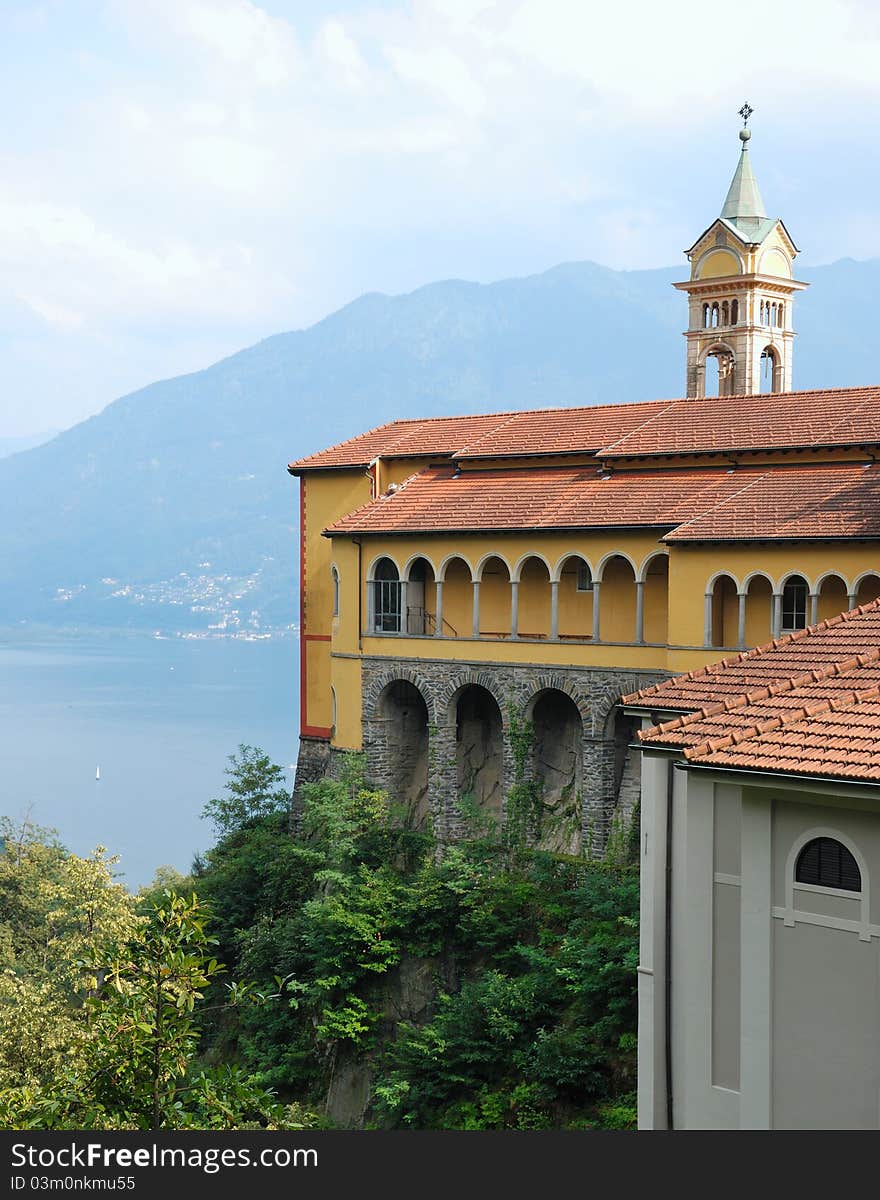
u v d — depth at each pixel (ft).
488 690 188.65
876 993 74.38
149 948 84.79
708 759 80.48
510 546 184.55
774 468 170.91
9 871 261.03
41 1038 145.89
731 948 83.15
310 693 221.87
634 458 181.88
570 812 181.68
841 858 76.59
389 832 194.70
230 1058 192.65
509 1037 154.30
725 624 162.61
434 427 219.20
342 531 201.87
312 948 188.14
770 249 242.58
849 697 83.71
